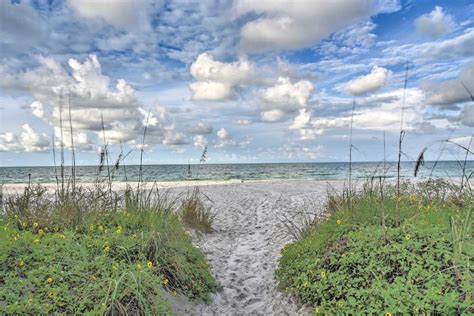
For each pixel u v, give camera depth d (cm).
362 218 586
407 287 379
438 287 365
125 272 393
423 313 336
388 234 492
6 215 605
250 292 557
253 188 1917
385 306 372
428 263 410
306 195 1544
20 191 914
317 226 684
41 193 640
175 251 545
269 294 545
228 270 648
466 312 332
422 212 578
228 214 1158
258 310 497
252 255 738
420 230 481
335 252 508
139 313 379
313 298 467
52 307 347
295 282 506
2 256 425
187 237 643
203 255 636
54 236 502
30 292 365
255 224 1023
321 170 5344
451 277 385
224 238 868
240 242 842
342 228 562
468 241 440
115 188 1550
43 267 411
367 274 433
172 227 607
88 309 366
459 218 484
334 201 787
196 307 475
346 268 459
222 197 1530
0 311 327
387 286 385
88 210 615
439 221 523
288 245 661
